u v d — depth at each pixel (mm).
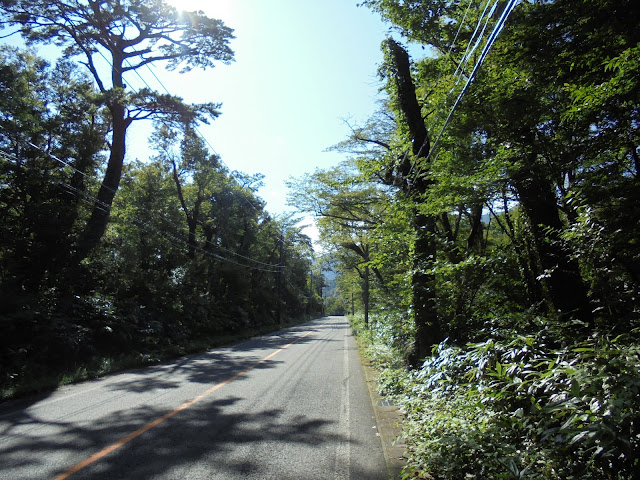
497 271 7000
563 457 2885
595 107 5328
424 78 10742
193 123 19719
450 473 3393
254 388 8953
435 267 7254
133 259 20234
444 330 8133
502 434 3543
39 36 18281
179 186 27250
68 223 15734
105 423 6141
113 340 15164
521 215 7625
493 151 7766
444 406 5230
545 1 6348
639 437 2432
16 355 10547
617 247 5094
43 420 6410
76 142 17562
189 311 23281
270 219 42438
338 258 29812
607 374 2697
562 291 6027
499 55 7289
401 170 9703
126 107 18078
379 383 8875
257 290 41750
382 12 10703
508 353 4008
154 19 18359
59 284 15586
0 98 13211
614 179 5918
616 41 5852
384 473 4195
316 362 13672
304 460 4566
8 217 15578
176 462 4496
